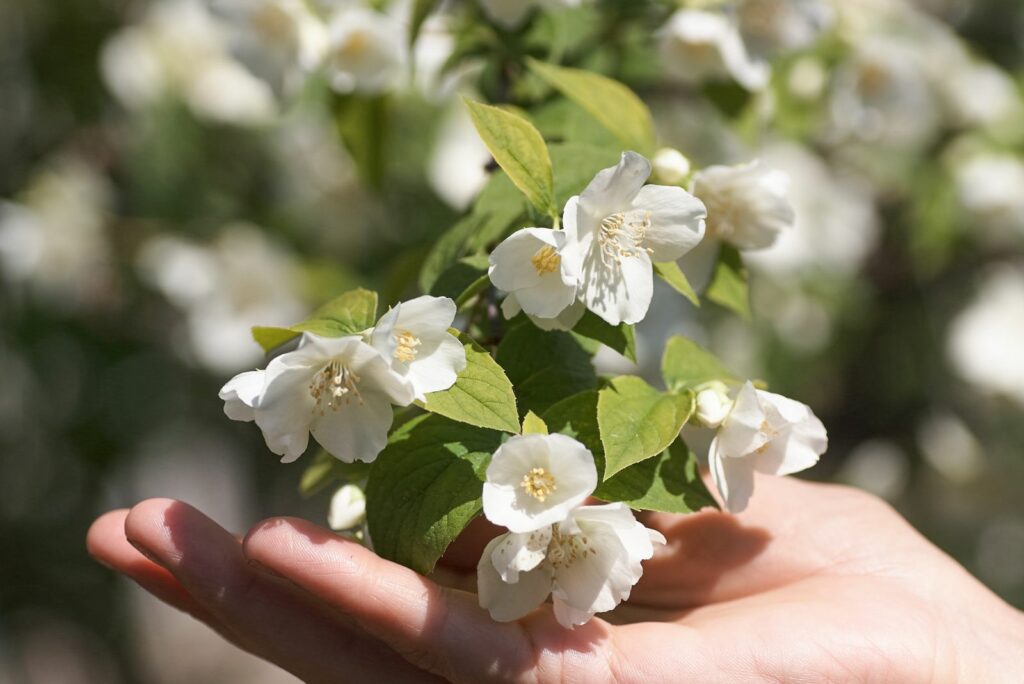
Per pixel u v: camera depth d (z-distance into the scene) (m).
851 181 0.89
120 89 0.81
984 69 0.79
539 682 0.52
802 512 0.61
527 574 0.50
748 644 0.54
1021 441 0.95
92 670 1.08
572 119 0.58
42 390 0.91
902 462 0.93
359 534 0.55
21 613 0.95
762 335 0.83
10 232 0.85
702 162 0.76
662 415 0.51
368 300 0.49
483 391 0.49
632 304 0.50
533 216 0.52
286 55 0.62
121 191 0.91
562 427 0.51
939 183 0.80
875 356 0.94
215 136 0.84
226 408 0.50
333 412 0.49
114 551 0.57
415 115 0.76
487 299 0.54
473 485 0.50
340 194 0.85
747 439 0.52
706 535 0.60
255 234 0.83
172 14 0.82
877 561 0.59
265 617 0.54
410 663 0.54
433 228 0.80
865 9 0.69
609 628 0.53
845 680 0.54
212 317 0.82
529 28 0.61
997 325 0.86
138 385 0.93
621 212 0.50
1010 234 0.83
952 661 0.56
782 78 0.68
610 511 0.49
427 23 0.63
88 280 0.89
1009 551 0.98
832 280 0.84
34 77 0.88
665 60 0.63
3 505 0.92
